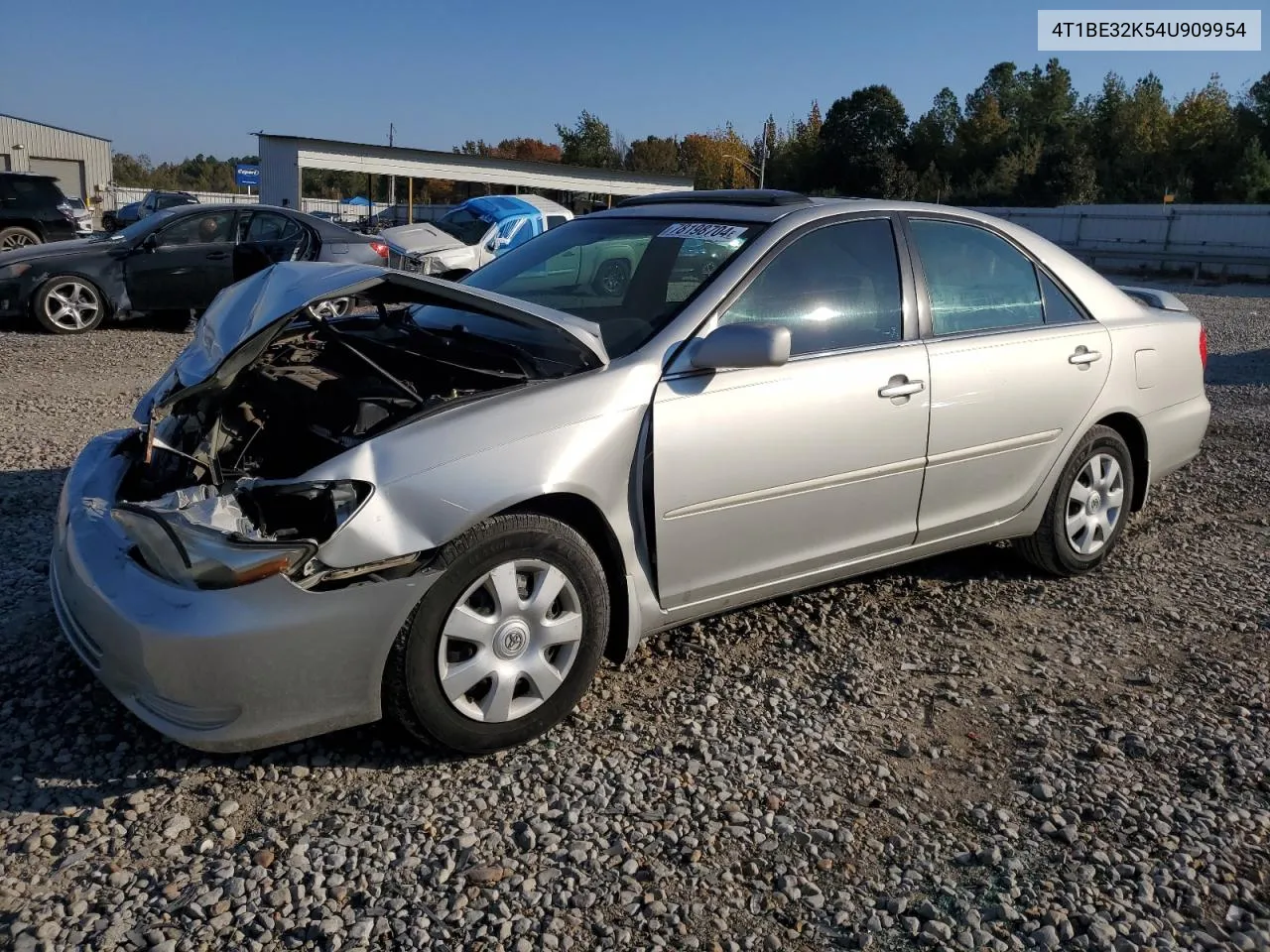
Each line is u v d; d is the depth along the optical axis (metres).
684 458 3.38
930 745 3.35
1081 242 34.25
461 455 2.99
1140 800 3.07
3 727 3.19
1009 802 3.05
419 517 2.89
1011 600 4.59
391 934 2.41
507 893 2.57
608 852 2.74
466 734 3.08
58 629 3.81
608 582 3.42
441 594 2.95
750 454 3.53
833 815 2.95
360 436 3.07
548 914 2.50
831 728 3.42
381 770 3.08
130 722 3.25
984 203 55.50
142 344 10.80
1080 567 4.84
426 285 3.24
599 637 3.31
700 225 4.04
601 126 61.44
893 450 3.93
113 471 3.53
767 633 4.12
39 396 7.94
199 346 3.56
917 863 2.76
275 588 2.75
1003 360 4.28
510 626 3.10
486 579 3.04
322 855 2.68
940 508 4.20
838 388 3.74
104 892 2.51
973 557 5.09
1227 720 3.57
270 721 2.84
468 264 14.05
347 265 3.51
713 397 3.45
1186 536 5.52
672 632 4.07
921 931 2.51
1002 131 61.12
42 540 4.67
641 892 2.60
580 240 4.38
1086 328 4.69
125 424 7.11
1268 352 12.62
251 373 3.71
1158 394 5.00
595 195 35.97
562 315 3.40
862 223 4.07
